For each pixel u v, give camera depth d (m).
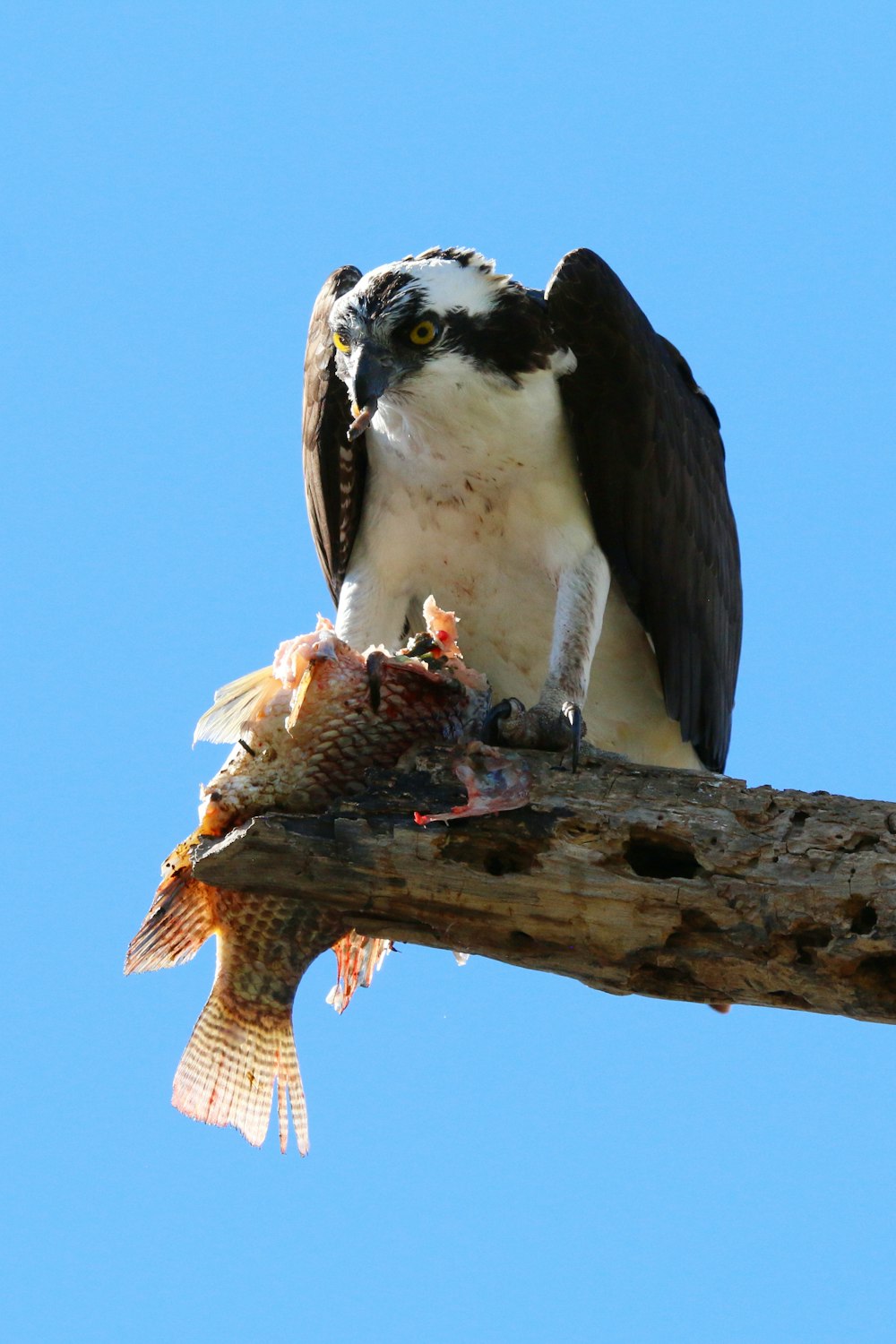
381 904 8.45
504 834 8.32
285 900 8.59
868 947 8.09
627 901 8.27
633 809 8.38
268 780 8.64
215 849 8.30
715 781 8.54
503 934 8.52
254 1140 8.79
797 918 8.17
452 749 8.59
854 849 8.23
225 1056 8.84
